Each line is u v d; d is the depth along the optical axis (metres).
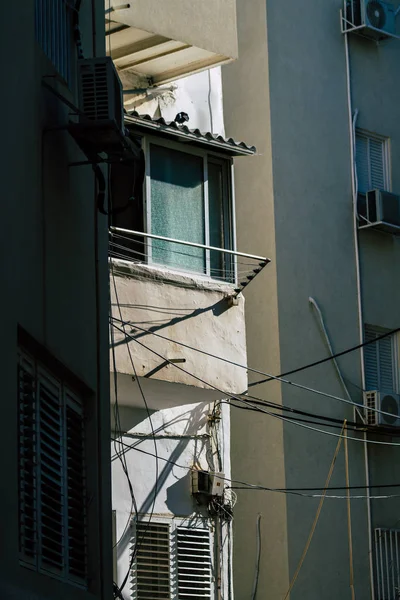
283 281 23.45
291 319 23.36
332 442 23.33
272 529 22.52
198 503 18.70
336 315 23.97
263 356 23.30
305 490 22.69
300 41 24.91
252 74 24.53
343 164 24.95
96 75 11.31
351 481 23.33
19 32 10.46
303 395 23.12
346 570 22.80
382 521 23.58
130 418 18.23
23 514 9.95
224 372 17.39
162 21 18.16
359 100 25.50
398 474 24.08
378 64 26.11
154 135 17.67
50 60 11.50
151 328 16.73
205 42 18.70
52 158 11.23
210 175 18.25
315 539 22.56
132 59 19.28
